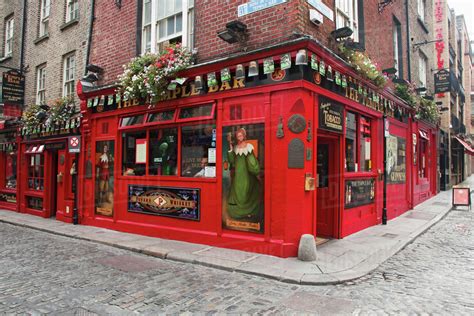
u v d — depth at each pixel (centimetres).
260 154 615
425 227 834
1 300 416
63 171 1038
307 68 587
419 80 1354
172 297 423
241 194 636
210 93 683
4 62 1446
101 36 968
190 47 762
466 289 445
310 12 615
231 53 670
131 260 604
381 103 883
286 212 579
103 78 945
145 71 734
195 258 586
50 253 658
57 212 1049
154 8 835
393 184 993
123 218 846
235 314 373
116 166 866
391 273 514
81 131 975
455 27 2152
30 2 1327
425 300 409
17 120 1270
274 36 610
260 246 605
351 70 688
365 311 379
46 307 394
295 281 473
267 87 605
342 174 709
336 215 711
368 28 862
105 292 442
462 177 2595
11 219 1072
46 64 1223
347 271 508
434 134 1579
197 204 700
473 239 739
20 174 1244
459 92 2308
